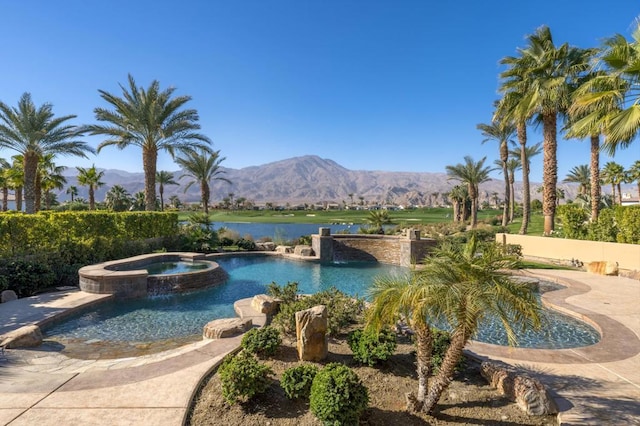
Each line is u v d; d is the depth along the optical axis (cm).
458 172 3716
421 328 470
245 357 538
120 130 2289
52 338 854
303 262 2108
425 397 473
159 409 480
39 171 3394
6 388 546
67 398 512
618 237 1780
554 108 1991
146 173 2373
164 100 2350
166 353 725
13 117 2258
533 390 489
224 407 482
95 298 1134
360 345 599
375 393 519
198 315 1064
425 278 431
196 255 1777
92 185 4591
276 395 502
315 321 608
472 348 743
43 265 1263
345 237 2222
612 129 1158
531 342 857
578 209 2059
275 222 6538
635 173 4159
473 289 395
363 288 1527
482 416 473
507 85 2067
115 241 1728
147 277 1272
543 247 2005
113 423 450
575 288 1320
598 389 562
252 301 1036
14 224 1374
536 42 1967
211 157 3631
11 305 1051
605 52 1238
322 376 450
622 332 857
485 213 7581
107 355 753
